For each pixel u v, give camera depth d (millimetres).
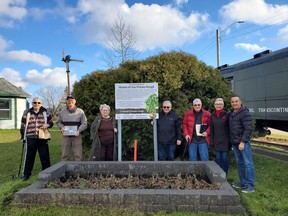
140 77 7629
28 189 4559
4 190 5441
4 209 4414
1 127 24031
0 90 24031
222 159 6012
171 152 6684
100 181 5172
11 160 9305
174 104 7496
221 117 5961
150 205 4211
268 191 5352
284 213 4383
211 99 7762
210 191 4266
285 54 12062
